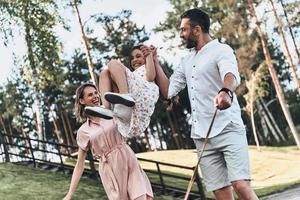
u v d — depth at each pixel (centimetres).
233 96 455
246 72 4391
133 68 505
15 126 6519
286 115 3866
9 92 6309
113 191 496
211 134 464
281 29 3744
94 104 515
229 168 461
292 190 2148
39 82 2991
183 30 481
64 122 6003
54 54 2819
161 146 6394
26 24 2736
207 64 466
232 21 4144
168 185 1992
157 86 479
